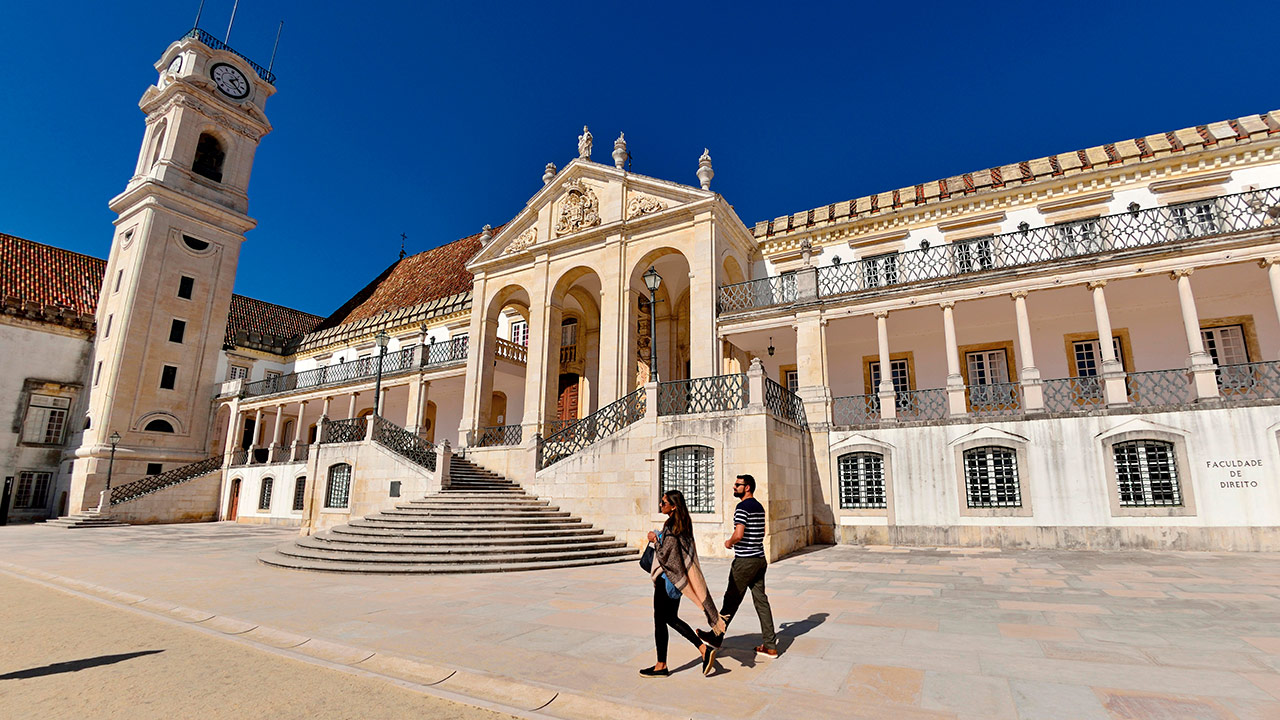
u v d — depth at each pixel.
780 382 21.16
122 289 33.34
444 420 30.55
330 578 10.91
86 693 4.72
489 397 23.08
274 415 36.09
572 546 13.60
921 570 11.22
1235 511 12.97
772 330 18.92
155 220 33.78
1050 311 17.94
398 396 32.09
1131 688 4.57
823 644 5.94
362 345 34.75
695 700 4.40
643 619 7.26
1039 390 15.33
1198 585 9.04
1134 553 13.09
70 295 36.59
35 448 32.38
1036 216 18.80
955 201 19.72
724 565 12.54
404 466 18.08
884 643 5.97
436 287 35.97
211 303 35.81
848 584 9.70
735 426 13.93
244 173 38.31
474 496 16.36
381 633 6.57
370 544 13.12
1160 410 13.87
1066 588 8.97
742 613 7.59
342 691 4.80
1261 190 14.71
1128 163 17.77
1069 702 4.29
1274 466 12.80
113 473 30.61
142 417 32.22
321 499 20.59
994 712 4.13
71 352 34.38
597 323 24.78
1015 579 9.93
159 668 5.43
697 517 14.02
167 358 33.59
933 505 15.62
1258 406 13.13
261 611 7.84
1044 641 5.96
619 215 20.72
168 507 29.58
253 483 29.97
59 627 7.16
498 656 5.62
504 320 28.80
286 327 43.75
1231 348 16.33
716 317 18.86
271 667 5.47
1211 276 15.31
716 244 19.42
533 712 4.33
